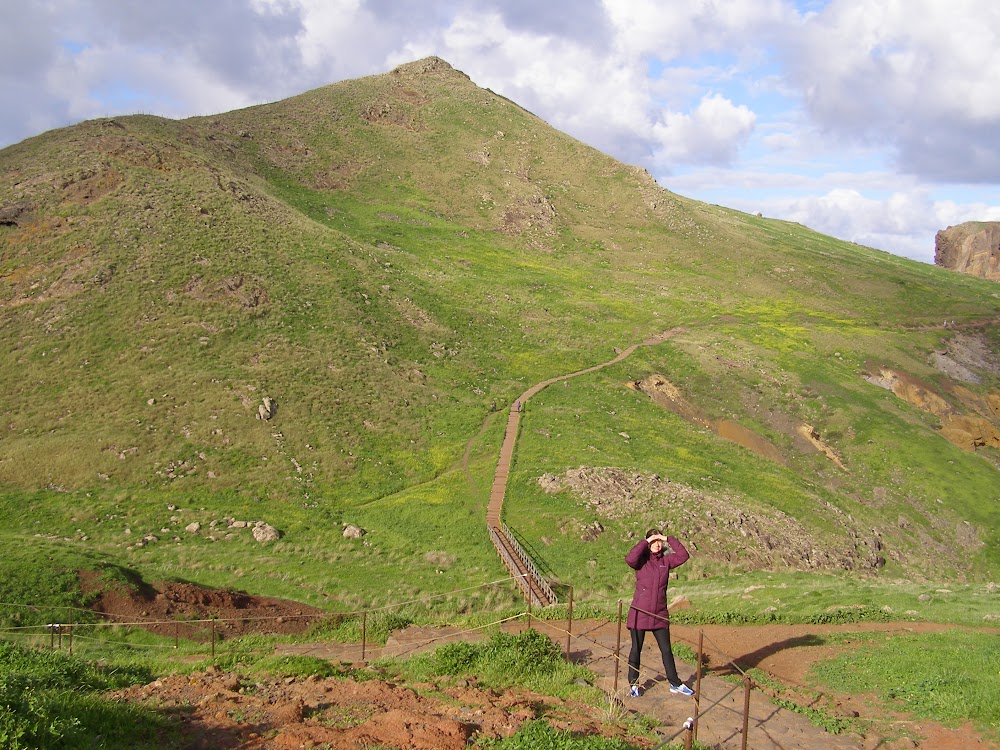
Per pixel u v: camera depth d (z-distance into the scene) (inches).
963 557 2031.3
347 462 1732.3
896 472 2356.1
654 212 4712.1
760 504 1797.5
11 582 972.6
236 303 2237.9
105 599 978.1
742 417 2549.2
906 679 483.8
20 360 1881.2
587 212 4621.1
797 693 480.7
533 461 1800.0
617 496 1599.4
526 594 1064.2
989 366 3324.3
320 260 2674.7
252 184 3518.7
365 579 1192.2
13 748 289.9
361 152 4571.9
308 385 1973.4
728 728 411.5
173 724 374.3
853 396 2726.4
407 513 1529.3
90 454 1585.9
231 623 944.3
